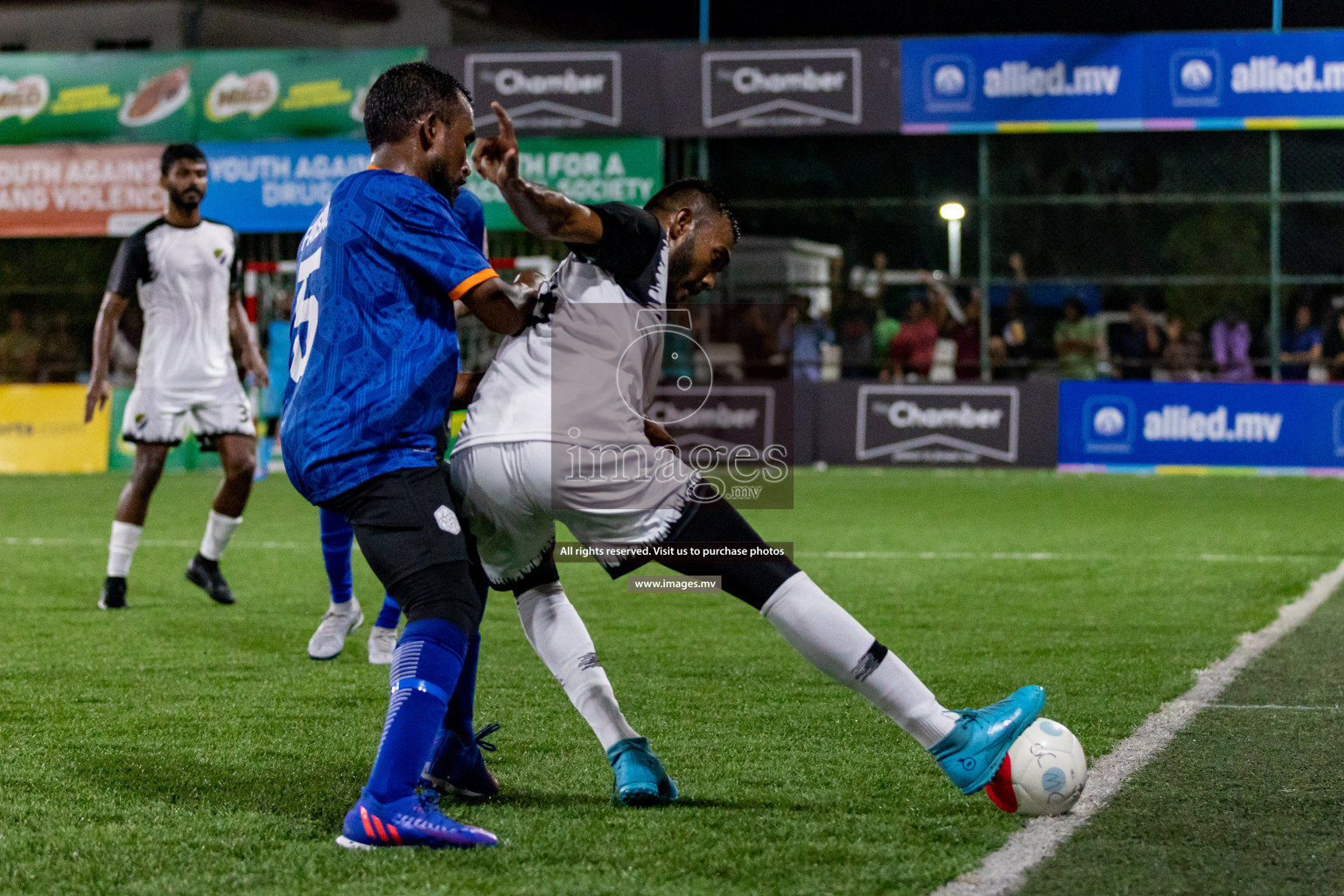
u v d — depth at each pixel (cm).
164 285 880
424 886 360
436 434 419
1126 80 1983
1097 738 531
